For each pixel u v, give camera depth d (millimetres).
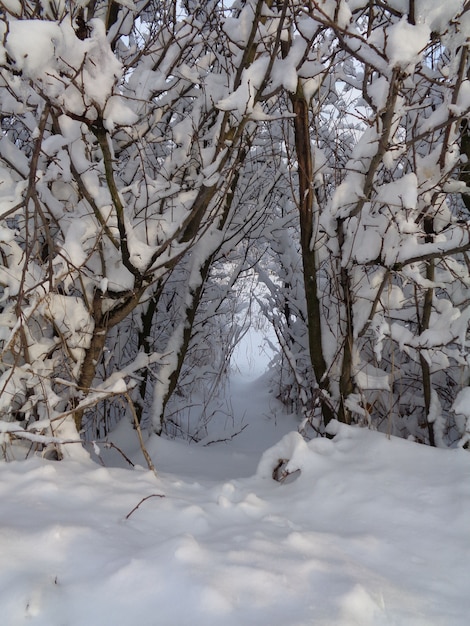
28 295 2668
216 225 4195
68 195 3145
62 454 2752
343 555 1672
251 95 2586
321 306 3383
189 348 4938
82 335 3047
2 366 2957
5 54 1876
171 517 1856
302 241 3324
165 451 3566
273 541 1702
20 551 1451
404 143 2508
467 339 3107
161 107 3441
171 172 3625
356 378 3062
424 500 2068
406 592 1495
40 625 1213
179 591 1322
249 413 5855
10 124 3850
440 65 3133
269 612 1298
